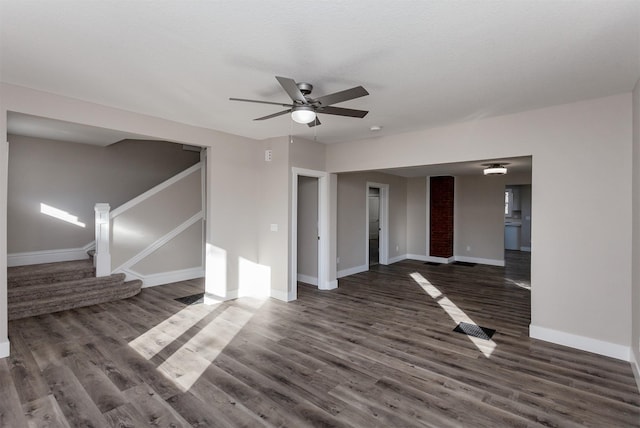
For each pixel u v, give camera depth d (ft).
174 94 10.55
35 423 7.09
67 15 6.31
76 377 8.95
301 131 15.24
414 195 29.17
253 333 12.14
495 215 26.37
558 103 11.00
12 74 9.11
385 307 15.33
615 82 9.24
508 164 19.34
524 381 8.87
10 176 16.98
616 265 10.23
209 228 15.57
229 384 8.66
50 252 18.22
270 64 8.35
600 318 10.50
